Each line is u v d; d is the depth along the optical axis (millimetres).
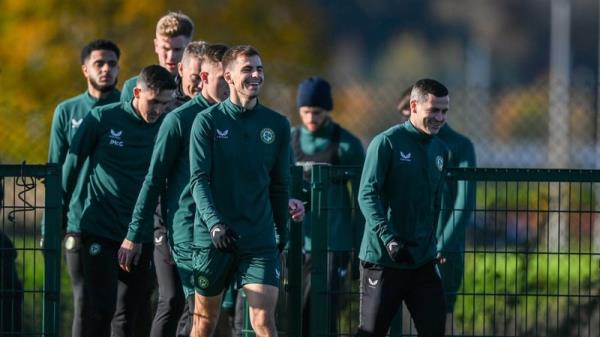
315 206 27891
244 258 24703
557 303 28188
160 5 74250
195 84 27656
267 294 24422
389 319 26297
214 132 24688
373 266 26125
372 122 48031
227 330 30859
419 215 26156
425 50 197500
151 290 29047
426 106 25922
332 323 28125
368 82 49250
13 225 27438
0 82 68875
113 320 28734
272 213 25406
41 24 71875
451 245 27922
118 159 28000
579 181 27531
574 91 47281
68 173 28328
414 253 25953
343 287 28234
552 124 47625
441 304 26031
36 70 69562
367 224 25938
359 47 197750
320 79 34125
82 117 30656
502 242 29000
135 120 28047
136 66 62656
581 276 29156
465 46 198250
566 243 31062
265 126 25125
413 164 26031
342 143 34000
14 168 26875
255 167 24844
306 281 31469
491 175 27547
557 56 146125
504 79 187750
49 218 27047
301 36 81312
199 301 25141
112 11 73250
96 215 27922
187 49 27719
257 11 80250
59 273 27188
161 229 27391
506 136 49188
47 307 27172
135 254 25594
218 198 24719
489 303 29031
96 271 27828
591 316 28906
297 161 34094
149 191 25562
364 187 25656
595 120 46875
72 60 70188
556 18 147875
